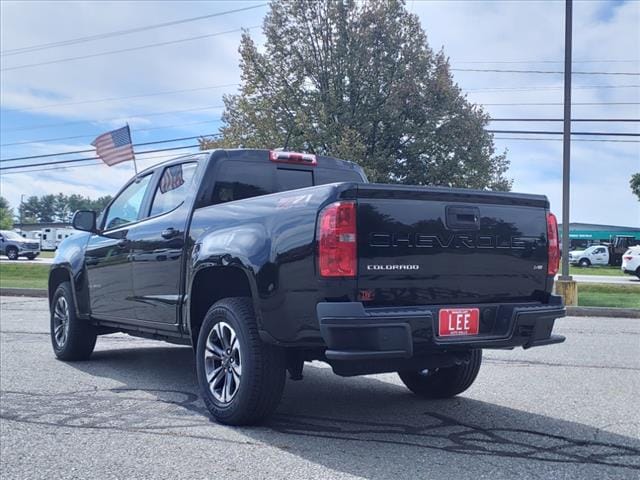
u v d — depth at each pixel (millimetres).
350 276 4234
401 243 4398
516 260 4914
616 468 4133
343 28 27844
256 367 4773
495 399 6070
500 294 4867
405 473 3996
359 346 4172
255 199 5059
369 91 27766
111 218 7297
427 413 5508
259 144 27547
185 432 4859
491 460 4266
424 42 28375
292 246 4465
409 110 27797
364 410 5605
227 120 29547
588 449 4531
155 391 6262
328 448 4492
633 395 6258
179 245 5758
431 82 27641
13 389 6336
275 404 4879
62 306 7992
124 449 4445
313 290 4320
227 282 5445
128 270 6562
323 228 4266
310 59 28000
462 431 4953
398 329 4219
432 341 4387
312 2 27828
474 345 4562
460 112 28250
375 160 27141
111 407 5621
